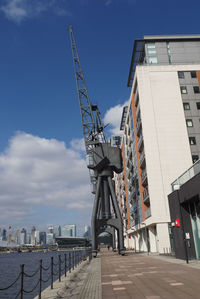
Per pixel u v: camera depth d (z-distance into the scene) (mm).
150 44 51594
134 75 52531
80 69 54438
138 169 50938
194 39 51781
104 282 12641
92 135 48406
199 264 17172
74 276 16375
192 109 45969
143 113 45500
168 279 11969
